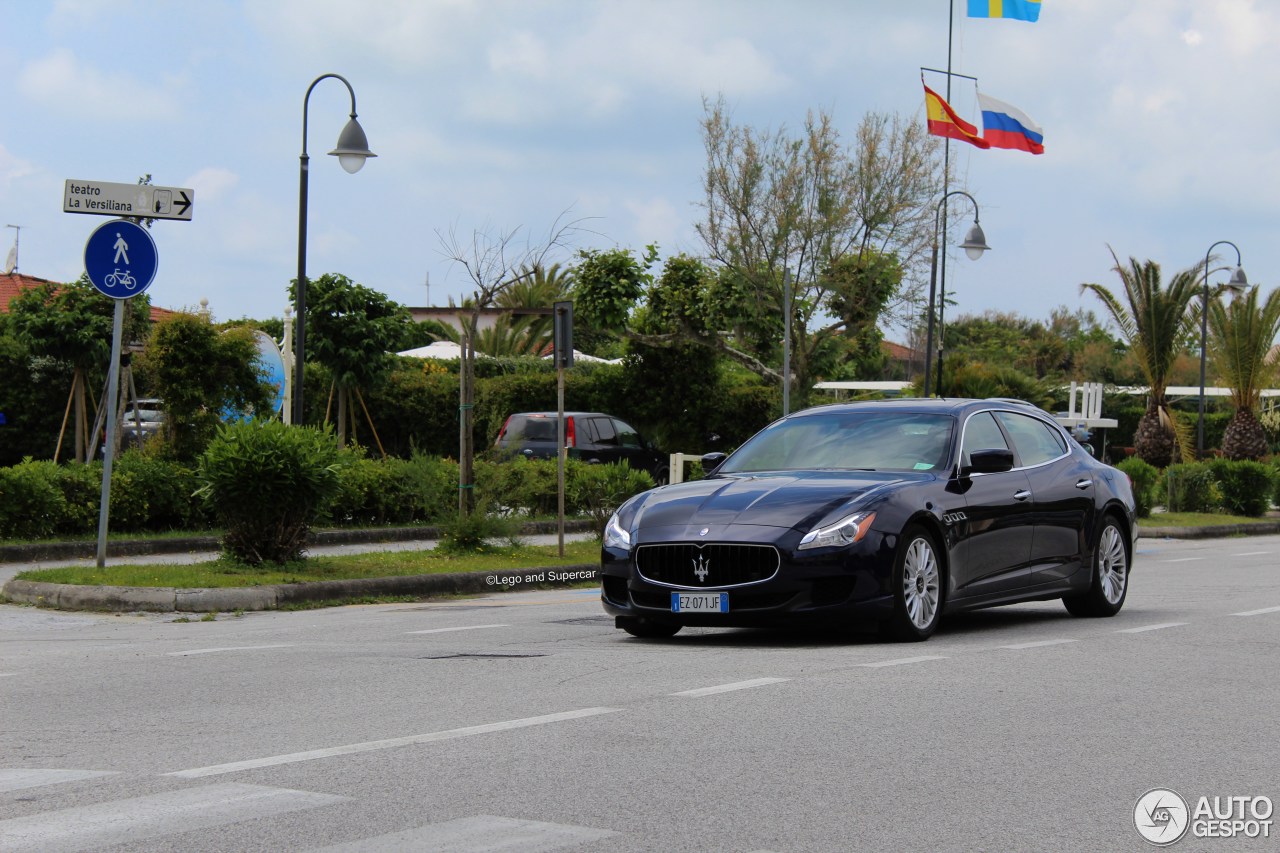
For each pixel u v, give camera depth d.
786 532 11.45
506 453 21.94
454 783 6.78
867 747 7.59
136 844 5.76
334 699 9.19
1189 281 51.06
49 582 16.02
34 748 7.70
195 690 9.61
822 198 41.12
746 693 9.21
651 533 11.86
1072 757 7.39
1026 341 115.50
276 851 5.65
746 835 5.89
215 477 17.17
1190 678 9.95
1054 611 15.21
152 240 16.98
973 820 6.16
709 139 41.47
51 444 37.22
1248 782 6.89
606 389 44.59
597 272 41.47
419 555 20.03
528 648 11.79
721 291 41.22
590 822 6.09
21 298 34.16
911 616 11.94
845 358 45.03
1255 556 25.70
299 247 25.23
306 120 25.20
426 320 64.06
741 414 45.34
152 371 26.78
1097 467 14.86
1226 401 71.56
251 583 16.08
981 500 12.87
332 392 37.12
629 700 8.98
